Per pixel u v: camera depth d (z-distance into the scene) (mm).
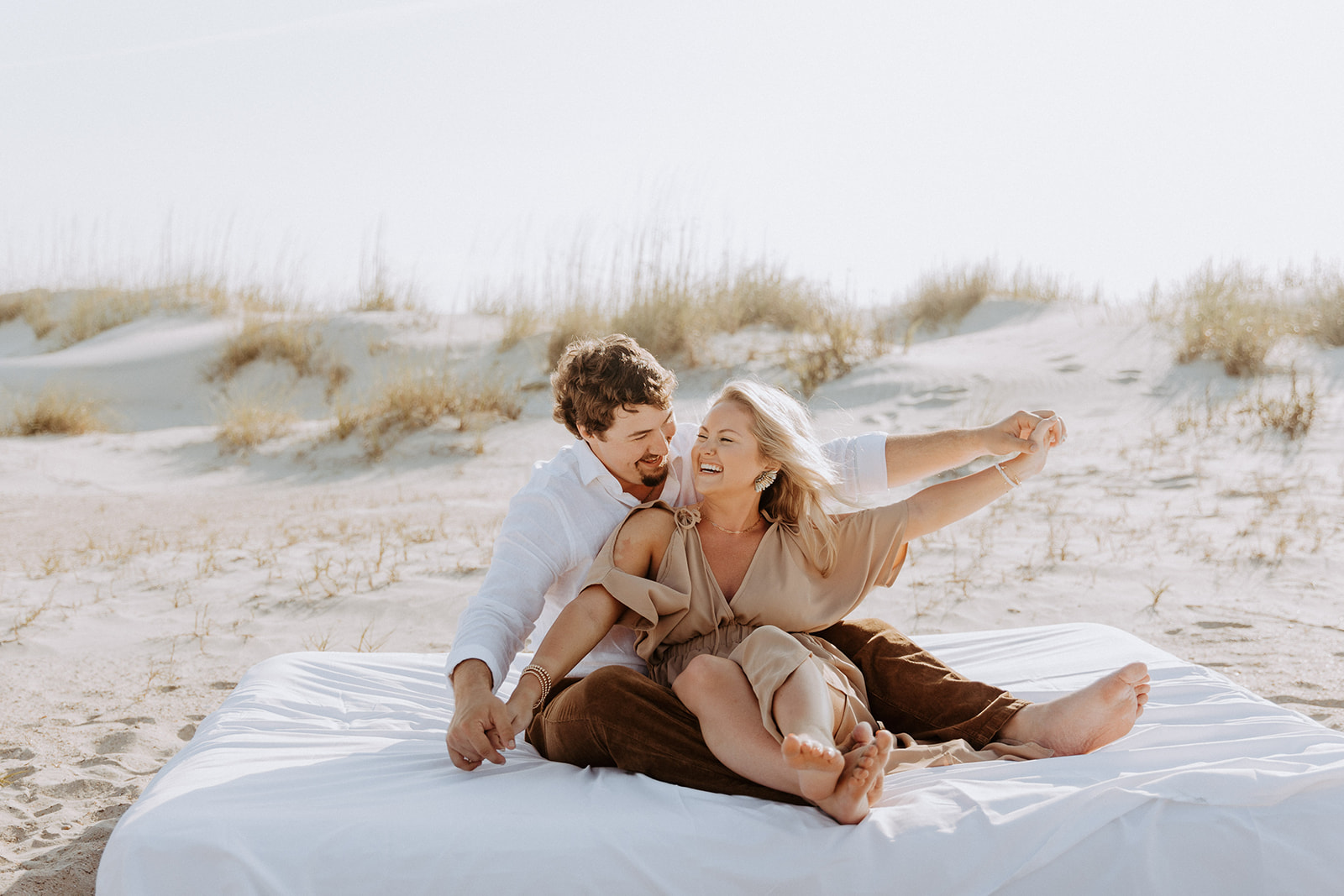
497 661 2420
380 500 9086
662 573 2521
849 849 1906
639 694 2289
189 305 19141
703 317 13188
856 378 11531
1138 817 1950
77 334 19125
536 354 14016
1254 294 12789
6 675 4242
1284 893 1907
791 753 1910
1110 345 11703
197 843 1904
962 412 10070
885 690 2594
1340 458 7586
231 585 5754
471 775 2281
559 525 2572
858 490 2828
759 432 2461
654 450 2588
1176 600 4816
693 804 2035
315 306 18172
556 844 1904
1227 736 2395
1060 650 3203
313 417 14164
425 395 11977
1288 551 5480
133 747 3465
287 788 2174
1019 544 6012
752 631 2477
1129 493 7191
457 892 1868
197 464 11266
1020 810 1959
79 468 11102
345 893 1872
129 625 5004
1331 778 2002
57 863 2605
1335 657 3951
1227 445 8266
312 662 3139
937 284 17078
